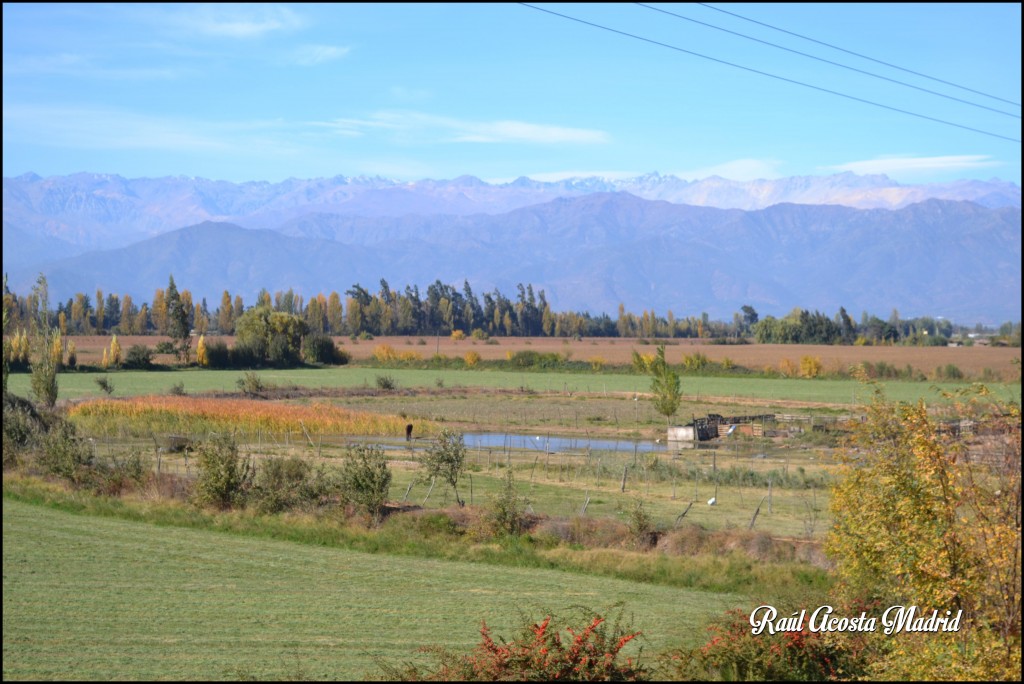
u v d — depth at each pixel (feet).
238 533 104.37
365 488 109.40
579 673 51.34
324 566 90.22
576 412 265.75
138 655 61.36
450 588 83.30
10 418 144.77
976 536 52.31
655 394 214.90
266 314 460.96
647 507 124.16
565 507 122.31
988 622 51.62
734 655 53.83
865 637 56.39
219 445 118.83
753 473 153.48
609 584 86.84
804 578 87.04
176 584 81.61
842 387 348.79
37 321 198.90
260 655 61.87
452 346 644.27
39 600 74.79
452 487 135.44
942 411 61.82
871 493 60.70
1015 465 51.42
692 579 87.20
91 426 189.16
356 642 65.82
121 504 114.52
